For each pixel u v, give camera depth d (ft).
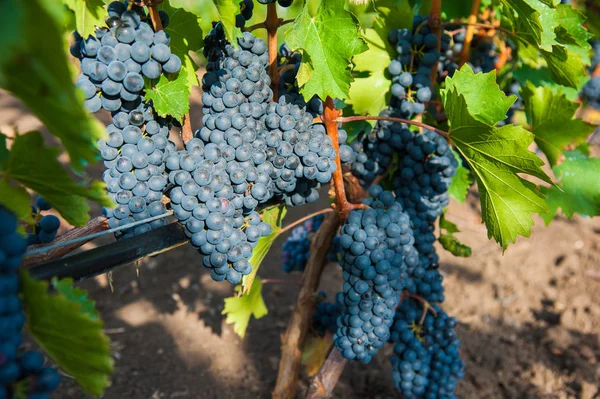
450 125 2.57
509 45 3.86
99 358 1.65
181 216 2.13
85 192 1.75
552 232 6.82
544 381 5.05
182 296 5.80
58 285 1.70
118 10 2.00
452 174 3.19
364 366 5.11
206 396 4.75
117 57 1.96
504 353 5.34
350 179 3.28
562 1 3.90
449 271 6.35
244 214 2.31
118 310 5.58
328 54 2.24
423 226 3.27
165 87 2.14
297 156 2.33
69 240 2.09
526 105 3.68
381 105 3.23
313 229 4.11
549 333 5.50
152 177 2.14
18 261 1.56
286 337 3.77
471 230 6.95
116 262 2.07
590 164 3.62
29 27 1.12
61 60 1.19
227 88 2.24
